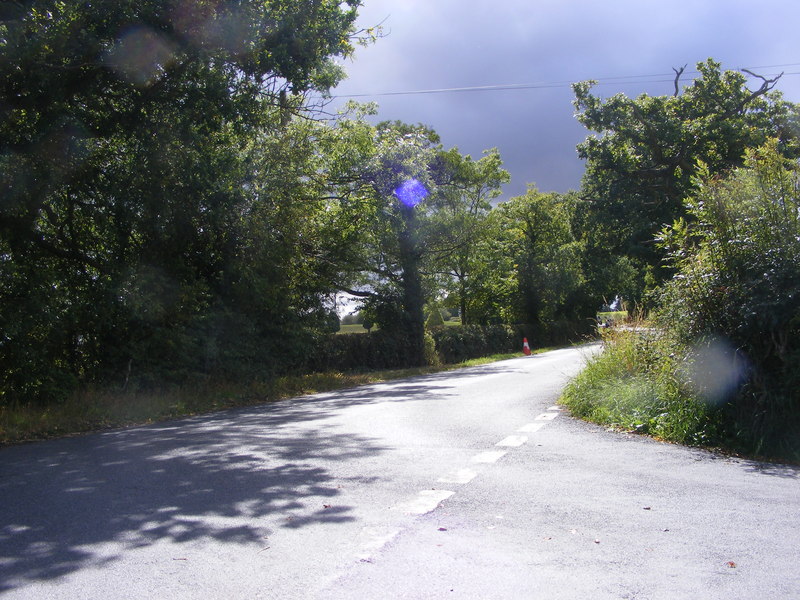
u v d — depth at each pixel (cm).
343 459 773
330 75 1622
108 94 1387
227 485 654
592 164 3067
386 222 2817
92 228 1526
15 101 1217
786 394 830
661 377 988
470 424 1041
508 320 5206
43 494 636
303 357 2092
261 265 1827
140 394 1481
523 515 551
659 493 625
